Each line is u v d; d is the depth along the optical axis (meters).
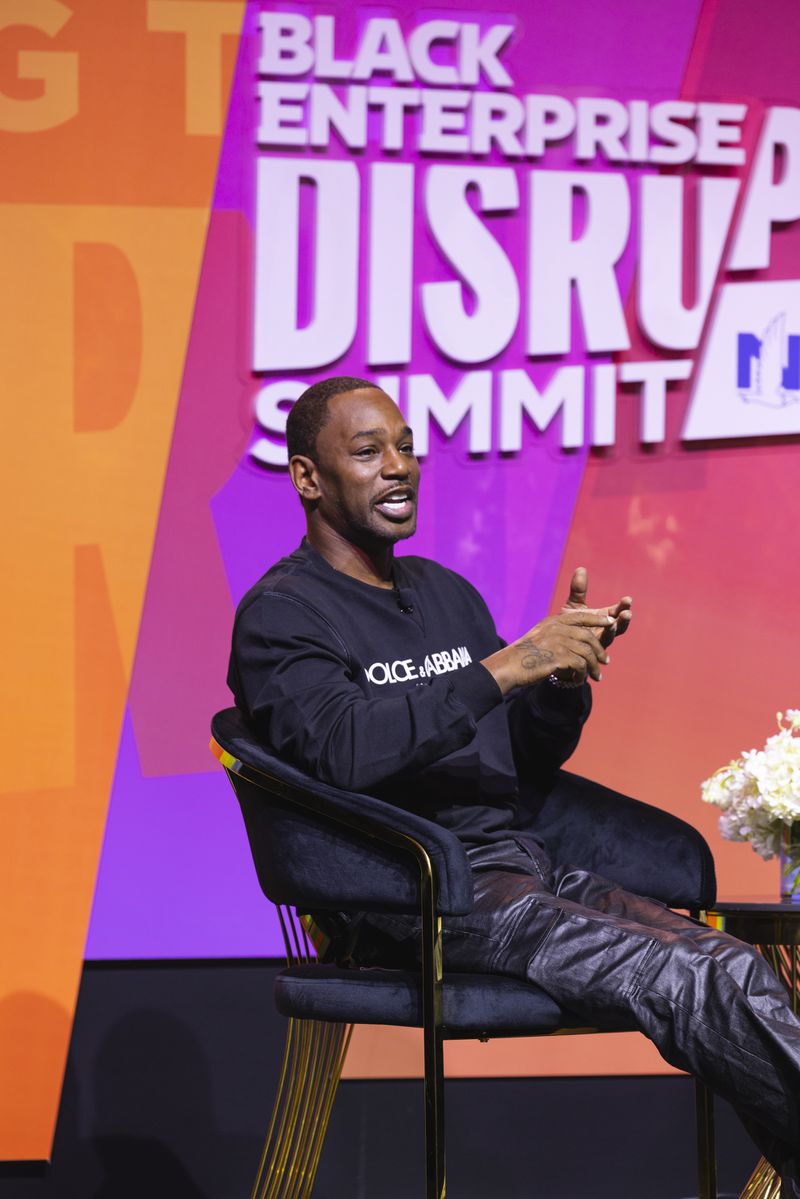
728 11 7.16
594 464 6.96
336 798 3.98
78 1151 6.29
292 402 6.75
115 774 6.50
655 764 6.88
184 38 6.74
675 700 6.92
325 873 4.05
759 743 6.95
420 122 6.90
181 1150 6.34
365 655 4.49
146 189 6.70
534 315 6.93
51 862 6.42
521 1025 3.89
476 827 4.50
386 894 3.96
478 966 4.06
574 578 4.37
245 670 4.35
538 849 4.54
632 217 7.07
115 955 6.41
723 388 7.06
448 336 6.86
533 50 7.01
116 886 6.45
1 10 6.65
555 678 4.70
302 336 6.75
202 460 6.67
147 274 6.68
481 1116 6.46
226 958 6.48
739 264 7.11
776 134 7.16
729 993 3.69
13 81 6.65
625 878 4.70
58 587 6.54
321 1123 4.85
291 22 6.79
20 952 6.36
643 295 7.02
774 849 4.76
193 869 6.50
